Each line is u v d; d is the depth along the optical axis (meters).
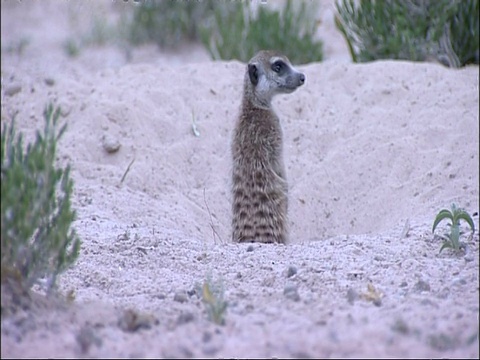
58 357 6.73
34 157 7.61
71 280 9.10
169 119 15.33
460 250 9.69
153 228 11.88
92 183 13.90
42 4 28.38
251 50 19.47
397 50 17.16
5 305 7.37
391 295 8.20
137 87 16.00
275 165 12.39
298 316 7.52
